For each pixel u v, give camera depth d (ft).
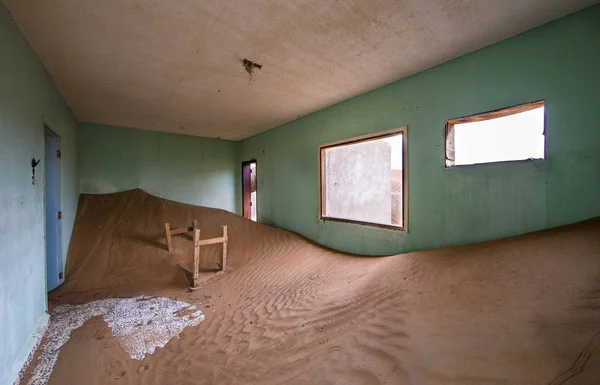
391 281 9.36
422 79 11.97
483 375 4.53
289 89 14.15
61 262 13.17
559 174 8.36
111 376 6.57
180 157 25.77
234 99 15.71
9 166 6.63
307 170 19.45
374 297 8.65
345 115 16.06
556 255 6.89
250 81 13.00
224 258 14.69
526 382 4.16
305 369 6.06
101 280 13.58
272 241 18.97
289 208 21.53
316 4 7.52
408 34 9.10
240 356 7.20
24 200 7.56
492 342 5.13
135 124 21.80
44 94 10.63
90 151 21.20
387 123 13.58
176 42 9.43
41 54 9.84
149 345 8.04
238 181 29.22
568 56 8.11
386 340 6.26
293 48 9.95
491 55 9.77
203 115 19.19
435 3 7.54
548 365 4.29
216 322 9.55
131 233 17.54
